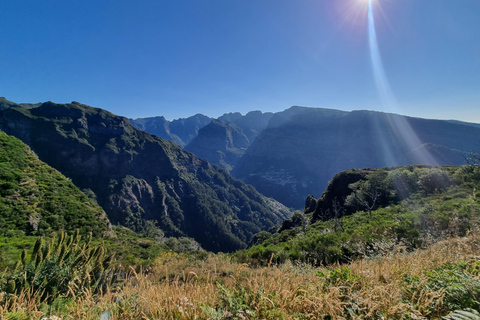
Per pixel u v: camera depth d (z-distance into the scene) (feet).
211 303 9.39
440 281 9.86
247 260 35.73
